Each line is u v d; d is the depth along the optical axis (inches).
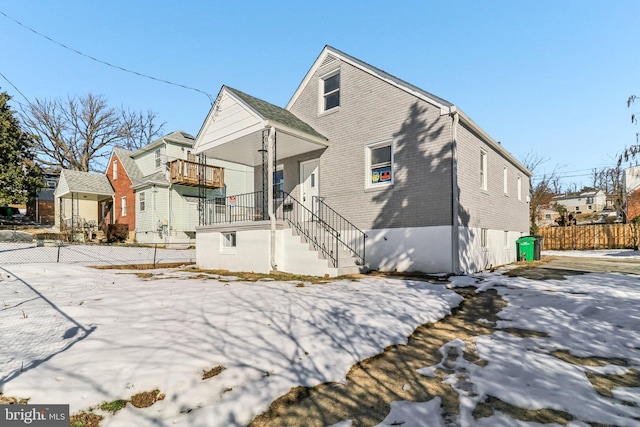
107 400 103.3
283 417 102.3
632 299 231.5
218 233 423.8
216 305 207.2
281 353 140.0
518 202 591.5
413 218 366.9
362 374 131.8
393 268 377.4
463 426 96.5
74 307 195.5
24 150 946.7
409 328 180.9
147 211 784.3
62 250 558.3
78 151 1301.7
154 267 446.6
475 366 137.6
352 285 281.6
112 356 129.5
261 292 245.1
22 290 250.4
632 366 136.3
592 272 367.6
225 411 101.0
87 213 1012.5
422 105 367.2
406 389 119.7
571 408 105.0
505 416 101.2
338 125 441.1
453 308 224.7
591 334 171.8
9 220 1037.8
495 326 190.7
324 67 462.9
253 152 475.2
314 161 473.1
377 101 404.5
